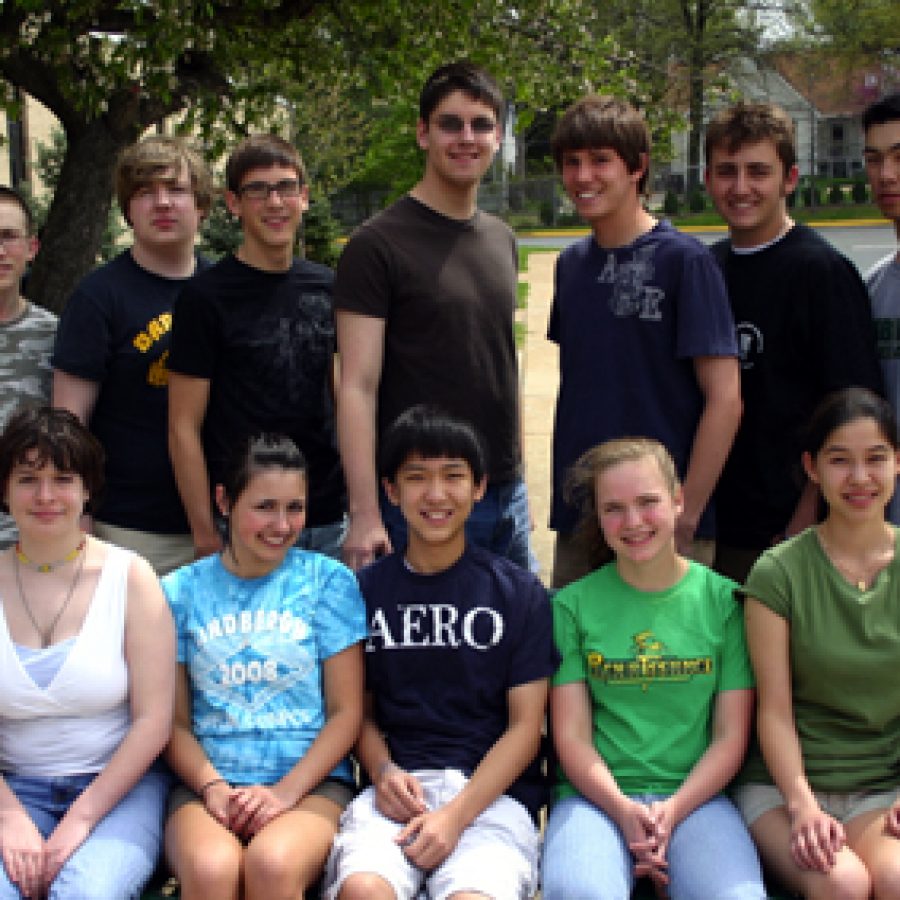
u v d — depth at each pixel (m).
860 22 38.53
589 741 2.94
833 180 40.56
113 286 3.63
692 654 2.95
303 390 3.62
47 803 2.81
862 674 2.83
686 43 37.84
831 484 2.87
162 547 3.75
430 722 2.95
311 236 18.47
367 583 3.07
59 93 7.25
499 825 2.77
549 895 2.60
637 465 2.94
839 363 3.33
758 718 2.91
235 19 6.69
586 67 7.91
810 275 3.36
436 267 3.36
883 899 2.55
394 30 7.54
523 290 17.19
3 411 3.66
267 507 2.95
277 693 2.94
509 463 3.58
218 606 3.01
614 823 2.76
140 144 3.70
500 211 37.28
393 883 2.56
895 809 2.68
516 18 8.00
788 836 2.71
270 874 2.53
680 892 2.62
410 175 31.50
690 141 40.84
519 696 2.95
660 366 3.31
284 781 2.81
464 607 2.99
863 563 2.90
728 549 3.60
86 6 5.97
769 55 39.47
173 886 2.99
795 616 2.88
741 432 3.51
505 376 3.54
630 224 3.37
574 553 3.53
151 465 3.69
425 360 3.37
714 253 3.63
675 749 2.90
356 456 3.30
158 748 2.85
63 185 7.43
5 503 2.87
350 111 19.00
